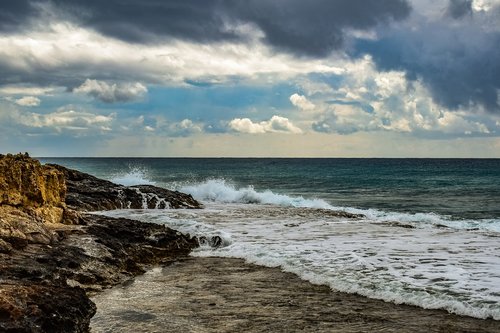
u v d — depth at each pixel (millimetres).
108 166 140625
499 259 13914
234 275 13055
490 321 9016
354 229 19938
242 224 21391
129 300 10648
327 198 42844
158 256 15617
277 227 20547
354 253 14945
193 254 16094
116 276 12578
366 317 9336
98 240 14539
